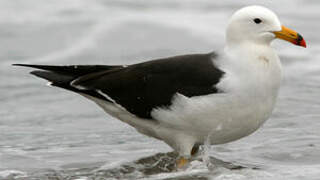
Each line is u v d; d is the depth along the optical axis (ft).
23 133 51.31
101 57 77.25
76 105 59.62
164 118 40.93
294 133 49.16
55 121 54.65
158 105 40.73
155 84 40.98
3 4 98.48
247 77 39.32
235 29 40.47
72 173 42.09
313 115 53.83
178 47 79.46
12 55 77.92
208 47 79.30
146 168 42.91
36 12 94.73
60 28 86.69
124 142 48.75
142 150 46.60
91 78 42.83
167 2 98.07
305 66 71.26
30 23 89.45
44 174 41.93
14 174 41.91
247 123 40.42
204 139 41.70
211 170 41.70
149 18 86.94
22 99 61.87
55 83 43.65
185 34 82.02
